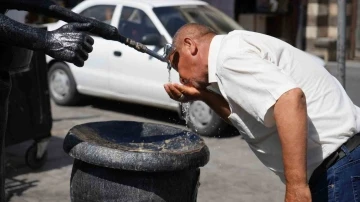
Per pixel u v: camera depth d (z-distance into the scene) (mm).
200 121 7574
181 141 2996
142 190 2588
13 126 5816
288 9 11250
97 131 3062
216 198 5496
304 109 2438
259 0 11633
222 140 7461
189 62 2814
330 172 2713
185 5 8406
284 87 2432
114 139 3078
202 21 8172
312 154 2725
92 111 9062
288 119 2402
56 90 9344
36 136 6082
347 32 10086
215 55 2715
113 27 2863
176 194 2676
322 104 2709
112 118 8641
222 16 8539
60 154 6797
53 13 2863
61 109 9133
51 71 9352
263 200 5477
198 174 2842
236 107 2709
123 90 8336
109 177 2598
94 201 2650
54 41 2502
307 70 2732
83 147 2623
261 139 2775
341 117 2713
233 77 2555
